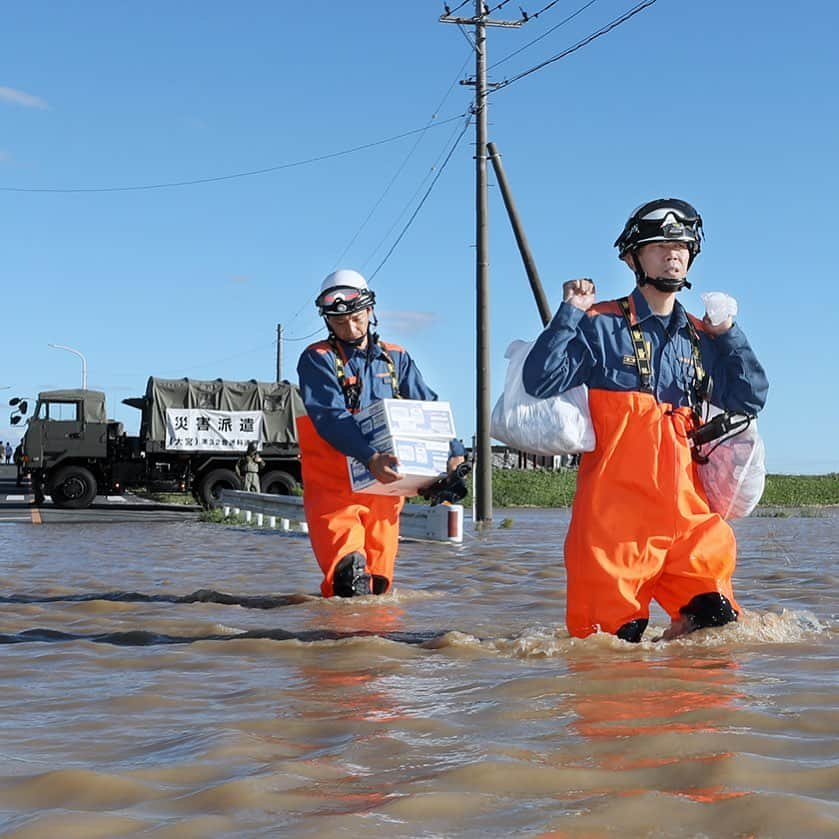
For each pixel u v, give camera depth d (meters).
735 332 5.91
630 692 4.65
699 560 5.73
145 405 31.72
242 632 6.89
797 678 4.93
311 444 8.38
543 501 37.62
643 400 5.77
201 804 3.19
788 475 44.47
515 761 3.54
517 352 5.86
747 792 3.15
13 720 4.37
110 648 6.23
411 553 13.97
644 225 5.82
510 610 8.00
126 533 20.09
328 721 4.24
